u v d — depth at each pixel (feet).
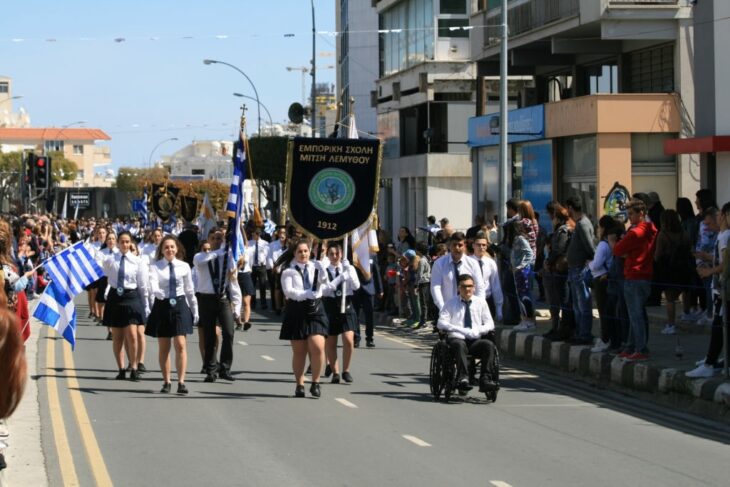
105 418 47.21
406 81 187.32
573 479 35.50
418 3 182.50
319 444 41.39
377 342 79.61
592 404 52.06
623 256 56.95
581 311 62.80
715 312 49.90
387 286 96.53
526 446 41.14
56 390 55.31
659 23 106.11
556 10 113.39
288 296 52.65
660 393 52.24
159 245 54.85
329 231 57.98
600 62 122.01
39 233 113.80
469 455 39.34
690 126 106.93
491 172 140.67
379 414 48.47
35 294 111.34
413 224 185.57
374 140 58.13
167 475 36.06
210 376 58.95
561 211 66.64
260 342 78.74
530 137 124.47
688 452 40.19
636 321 55.98
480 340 52.49
